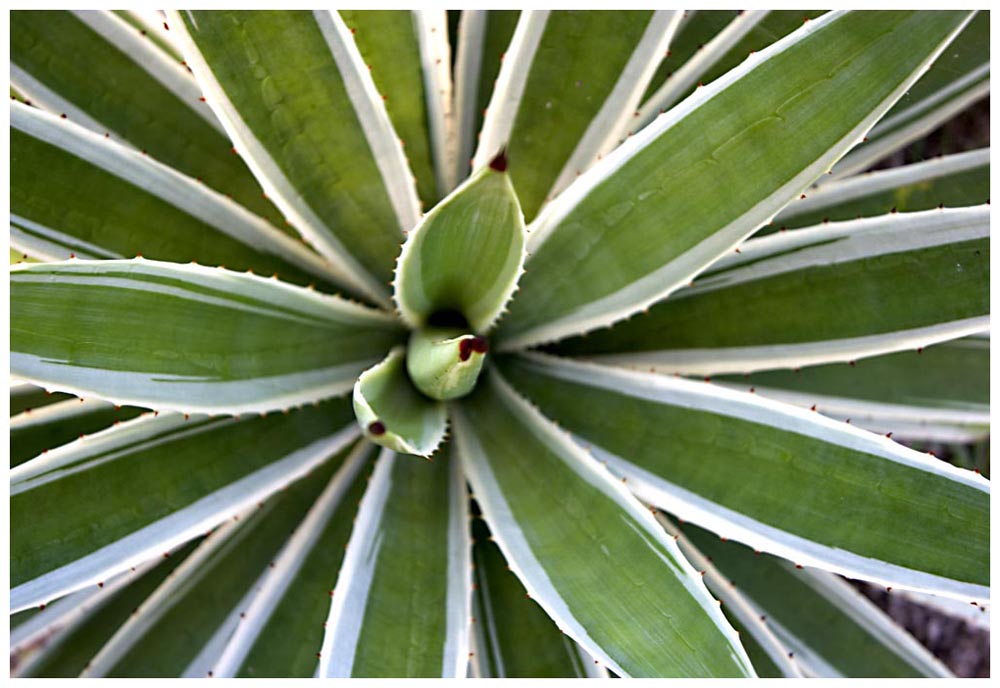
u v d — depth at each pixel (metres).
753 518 0.82
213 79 0.80
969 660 1.12
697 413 0.85
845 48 0.78
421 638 0.82
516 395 0.88
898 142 0.93
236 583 0.92
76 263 0.79
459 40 0.92
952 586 0.79
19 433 0.88
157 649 0.91
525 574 0.82
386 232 0.87
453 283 0.83
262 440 0.87
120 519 0.82
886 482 0.81
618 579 0.81
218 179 0.90
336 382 0.86
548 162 0.89
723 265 0.88
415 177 0.91
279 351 0.84
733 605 0.91
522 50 0.86
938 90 0.91
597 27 0.87
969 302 0.84
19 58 0.87
